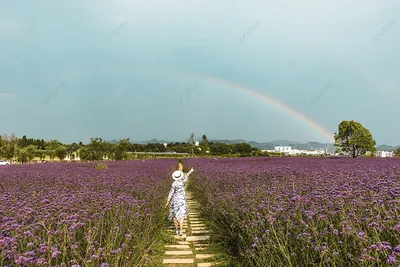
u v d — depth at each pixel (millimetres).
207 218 10680
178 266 6832
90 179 13820
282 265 5137
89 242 5004
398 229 4496
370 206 5793
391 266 4016
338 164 22125
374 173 11414
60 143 47625
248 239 6621
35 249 4965
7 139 50906
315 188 8438
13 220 5723
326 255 4594
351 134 43438
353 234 4723
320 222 5703
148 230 7406
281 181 11258
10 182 13055
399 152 46406
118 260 5027
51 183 12711
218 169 21344
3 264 4262
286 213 6207
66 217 5824
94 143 43719
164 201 11766
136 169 22328
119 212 7316
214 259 7129
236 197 9109
